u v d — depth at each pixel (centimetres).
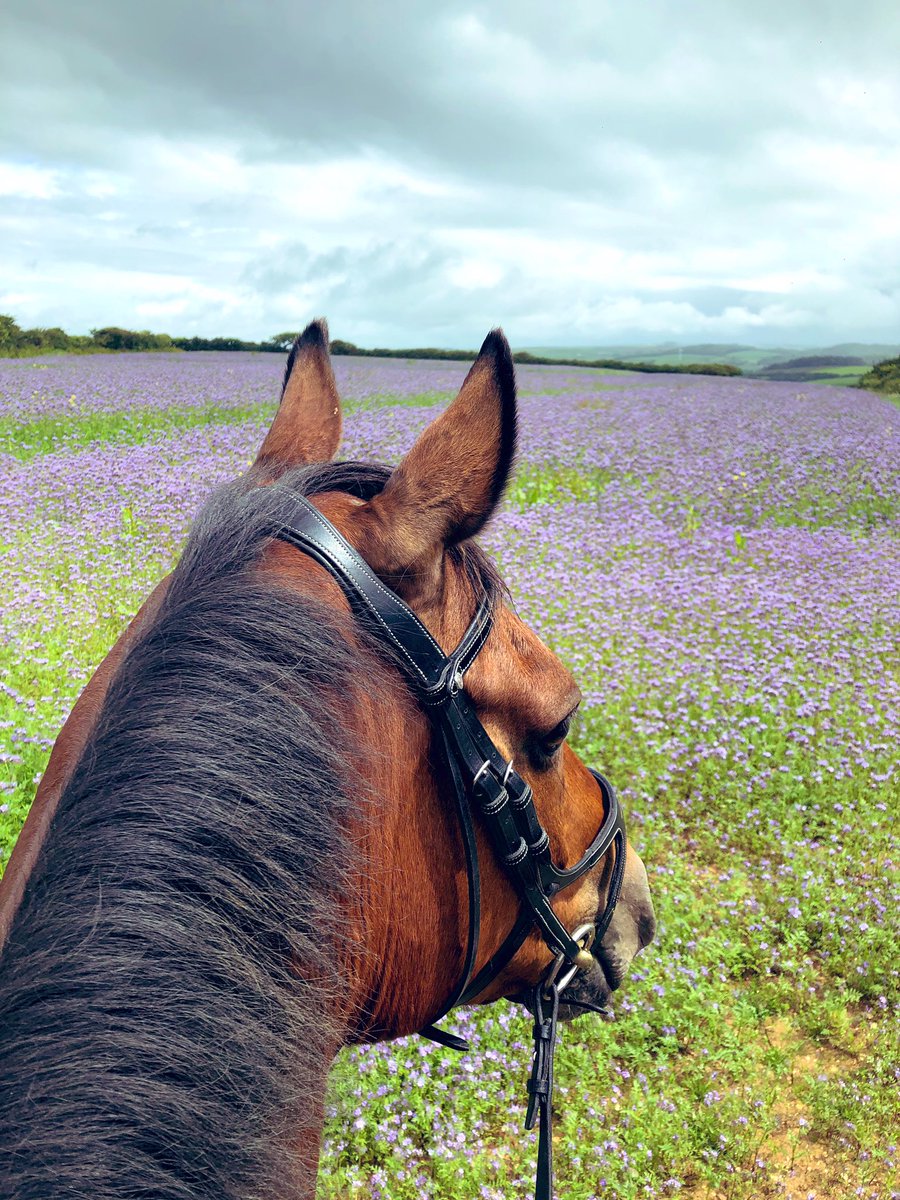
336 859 128
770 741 681
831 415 2334
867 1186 368
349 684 136
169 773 121
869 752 660
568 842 188
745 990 471
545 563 1035
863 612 889
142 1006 109
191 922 114
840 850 572
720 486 1434
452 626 154
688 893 518
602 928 209
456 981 166
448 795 153
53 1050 105
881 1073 418
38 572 892
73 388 2269
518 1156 371
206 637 132
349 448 1584
